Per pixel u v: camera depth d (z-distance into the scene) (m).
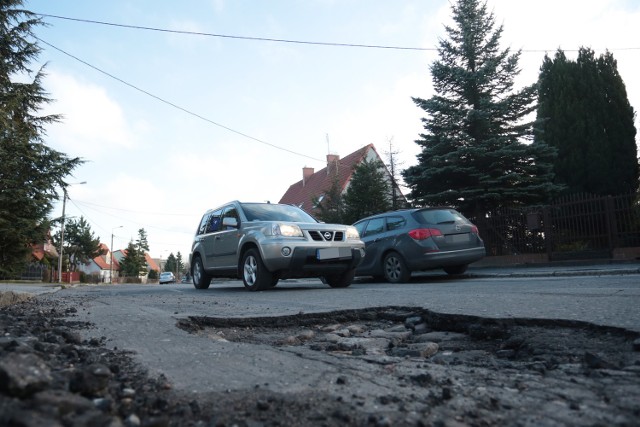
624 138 18.88
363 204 20.52
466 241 10.09
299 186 46.12
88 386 1.83
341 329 4.21
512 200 17.36
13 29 19.89
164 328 3.67
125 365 2.47
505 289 6.29
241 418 1.73
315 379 2.23
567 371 2.44
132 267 84.19
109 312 4.72
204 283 9.93
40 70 21.06
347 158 37.72
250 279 8.18
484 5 18.22
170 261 143.50
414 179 17.66
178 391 2.03
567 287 6.13
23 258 20.05
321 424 1.68
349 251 8.13
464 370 2.47
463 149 16.44
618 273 9.18
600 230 13.02
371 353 3.23
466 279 10.38
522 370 2.52
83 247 71.88
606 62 19.44
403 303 4.96
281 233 7.73
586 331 3.36
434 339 3.80
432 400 1.94
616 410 1.82
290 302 5.70
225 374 2.31
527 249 14.66
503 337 3.61
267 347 2.98
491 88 18.00
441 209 10.30
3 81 20.03
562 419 1.75
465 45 17.94
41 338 3.07
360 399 1.95
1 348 2.44
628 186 18.77
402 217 10.23
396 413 1.79
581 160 18.73
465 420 1.73
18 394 1.54
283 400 1.92
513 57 17.55
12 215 18.69
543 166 17.05
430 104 17.45
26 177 19.14
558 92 19.67
